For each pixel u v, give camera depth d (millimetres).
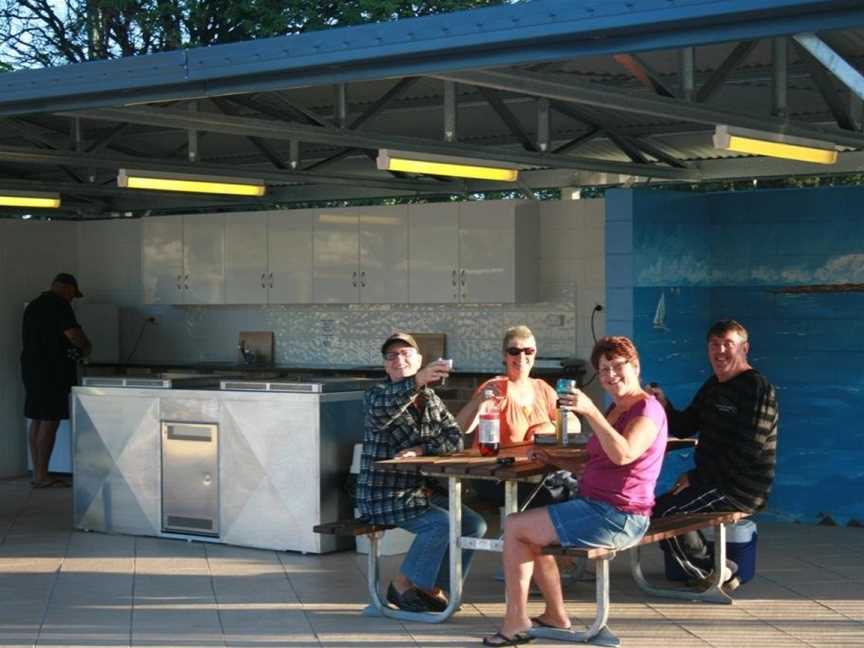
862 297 10344
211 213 14445
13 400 13664
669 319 10523
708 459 7906
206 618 7426
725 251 10984
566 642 6836
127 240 14547
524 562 6801
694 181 11906
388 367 7781
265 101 10383
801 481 10578
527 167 11586
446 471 7125
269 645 6863
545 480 8281
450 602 7273
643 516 6770
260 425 9336
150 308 14609
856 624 7219
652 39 5984
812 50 5594
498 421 7629
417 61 6656
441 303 12625
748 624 7234
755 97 9930
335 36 6805
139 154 12500
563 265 12156
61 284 12828
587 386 11930
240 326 14172
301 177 11672
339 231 13070
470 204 12211
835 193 10492
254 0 18234
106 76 7664
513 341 8328
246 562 8953
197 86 7441
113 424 10070
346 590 8109
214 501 9586
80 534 10109
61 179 14141
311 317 13711
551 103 10273
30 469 13758
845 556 9086
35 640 6977
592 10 6000
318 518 9125
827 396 10492
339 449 9273
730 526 8031
